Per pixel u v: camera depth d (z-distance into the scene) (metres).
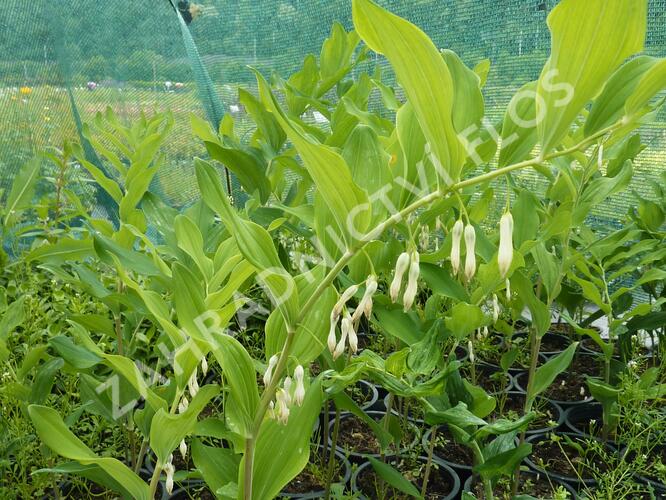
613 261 2.83
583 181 2.31
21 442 2.20
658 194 3.18
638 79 1.35
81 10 4.69
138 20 4.88
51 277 3.58
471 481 2.53
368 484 2.54
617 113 1.35
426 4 3.83
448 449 2.79
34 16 4.75
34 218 4.61
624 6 0.95
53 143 4.94
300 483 2.57
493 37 3.67
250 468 1.46
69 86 4.73
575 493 2.46
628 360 3.28
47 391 1.99
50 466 2.29
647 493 2.54
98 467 1.79
